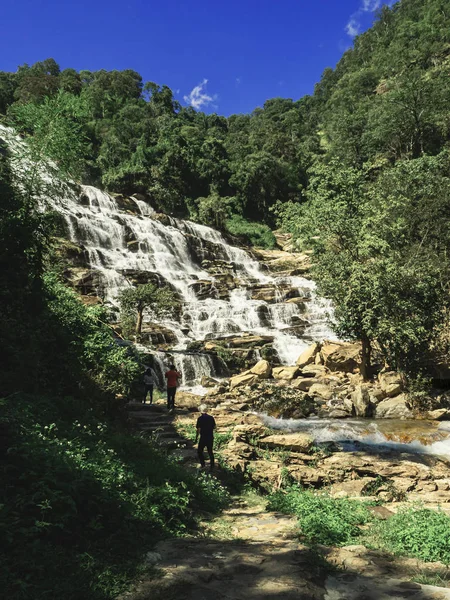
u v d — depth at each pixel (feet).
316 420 59.82
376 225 81.51
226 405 61.62
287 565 16.76
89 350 41.11
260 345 93.35
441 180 91.66
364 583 16.02
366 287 69.62
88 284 99.14
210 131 387.55
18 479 18.07
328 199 90.02
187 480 29.30
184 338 93.56
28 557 14.80
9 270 32.53
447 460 43.68
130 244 132.87
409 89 231.50
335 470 38.42
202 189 276.00
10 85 311.68
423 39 397.19
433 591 15.17
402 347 68.69
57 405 31.73
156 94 385.29
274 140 330.75
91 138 276.00
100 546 17.12
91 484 19.42
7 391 28.66
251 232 219.00
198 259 149.79
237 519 25.77
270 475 36.91
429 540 20.20
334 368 81.97
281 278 134.82
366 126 270.87
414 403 64.64
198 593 14.28
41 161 45.01
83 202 152.05
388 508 30.22
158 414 52.08
